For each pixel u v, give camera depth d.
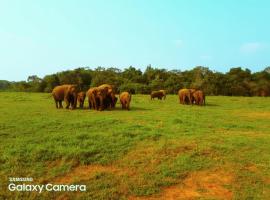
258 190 9.90
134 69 76.25
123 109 24.50
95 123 16.55
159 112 22.66
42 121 16.92
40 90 68.50
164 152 12.47
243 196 9.53
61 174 10.84
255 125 18.80
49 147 12.53
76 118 18.45
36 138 13.69
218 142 13.89
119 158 12.00
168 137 14.28
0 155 11.83
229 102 36.25
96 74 72.38
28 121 16.92
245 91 63.94
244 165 11.56
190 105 30.81
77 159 11.75
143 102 33.31
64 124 16.17
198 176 10.81
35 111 21.64
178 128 16.14
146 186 10.13
